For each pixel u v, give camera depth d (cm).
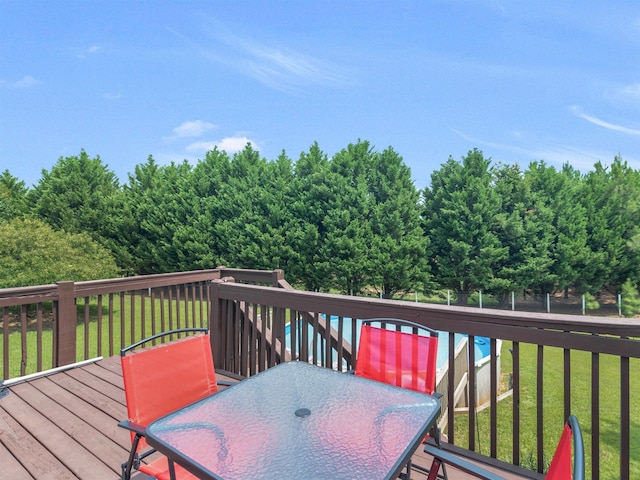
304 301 308
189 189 3119
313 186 3078
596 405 196
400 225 3077
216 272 580
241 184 3178
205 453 123
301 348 314
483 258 3092
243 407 154
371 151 3431
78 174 3256
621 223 3164
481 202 3172
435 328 245
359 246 2958
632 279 3167
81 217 3108
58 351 395
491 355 230
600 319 195
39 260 1639
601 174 3600
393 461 118
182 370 198
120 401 315
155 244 3112
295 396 164
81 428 271
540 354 212
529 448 646
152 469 164
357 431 136
